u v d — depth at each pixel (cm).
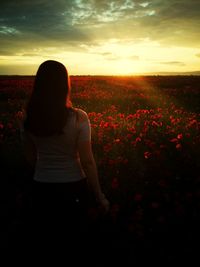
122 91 1891
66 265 263
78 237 251
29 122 207
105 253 324
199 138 644
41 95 201
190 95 1614
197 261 312
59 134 208
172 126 795
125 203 415
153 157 556
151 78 3359
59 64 206
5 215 392
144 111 995
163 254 322
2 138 700
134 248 331
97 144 641
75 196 232
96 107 1220
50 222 236
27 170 512
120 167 522
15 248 328
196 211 382
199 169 503
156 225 366
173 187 448
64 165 224
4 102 1381
